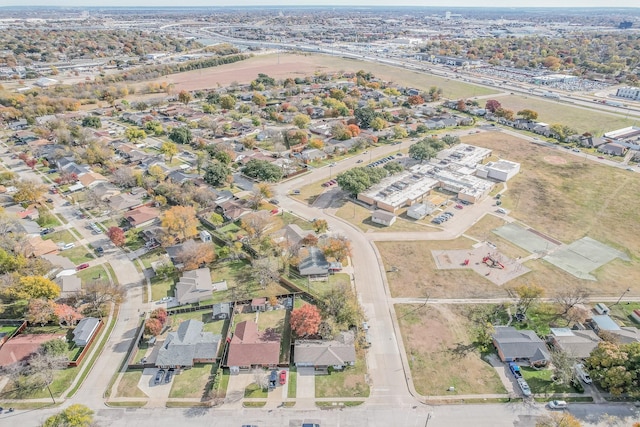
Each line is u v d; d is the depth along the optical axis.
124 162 166.50
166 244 108.88
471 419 66.94
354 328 84.06
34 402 69.44
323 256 104.94
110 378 74.00
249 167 151.25
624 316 88.56
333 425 65.81
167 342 79.38
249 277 100.50
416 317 88.38
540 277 100.81
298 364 76.19
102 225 123.00
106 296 92.00
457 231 120.62
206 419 66.75
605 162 170.25
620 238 117.44
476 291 96.00
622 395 70.50
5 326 85.38
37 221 121.81
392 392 71.56
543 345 78.31
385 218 123.31
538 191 145.00
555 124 199.62
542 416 67.25
